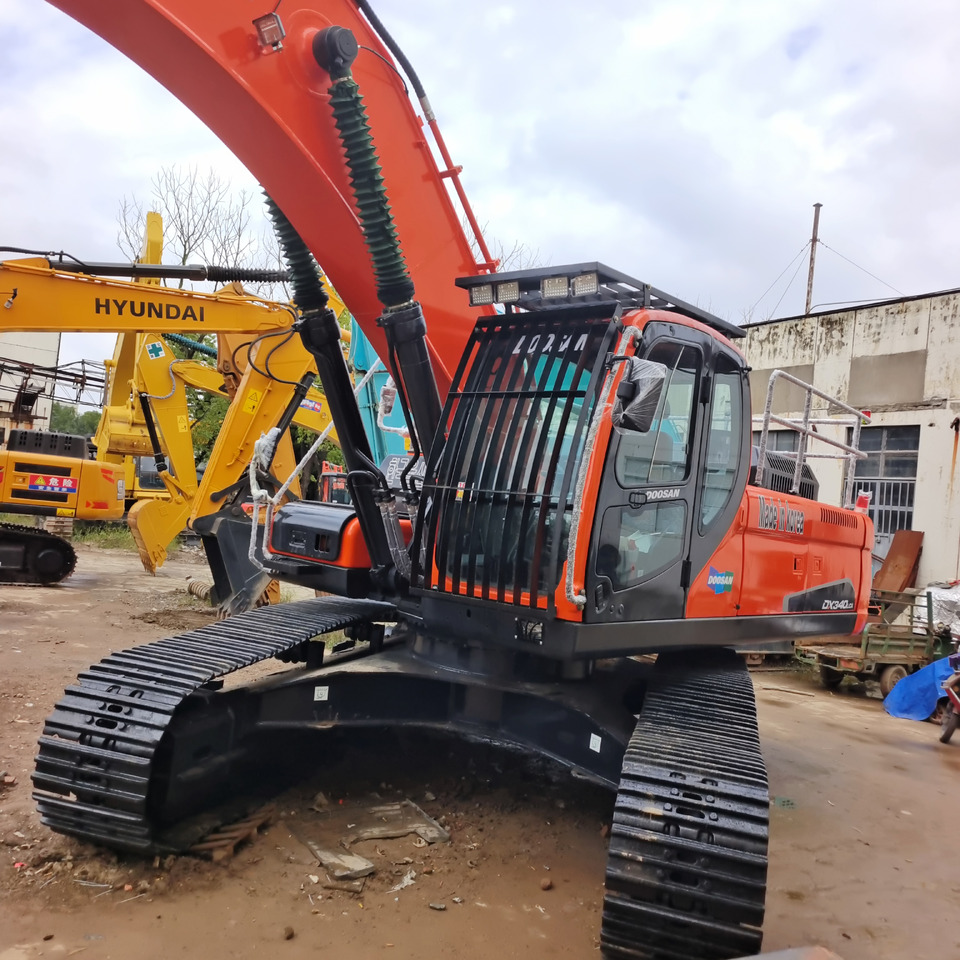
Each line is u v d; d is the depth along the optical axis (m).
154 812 3.45
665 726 3.44
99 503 11.37
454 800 4.43
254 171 3.42
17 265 7.75
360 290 3.83
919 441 13.05
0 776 4.23
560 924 3.29
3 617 8.55
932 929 3.71
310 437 15.71
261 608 4.80
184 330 8.46
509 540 3.55
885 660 8.99
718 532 4.20
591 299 3.86
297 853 3.67
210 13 3.00
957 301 12.75
